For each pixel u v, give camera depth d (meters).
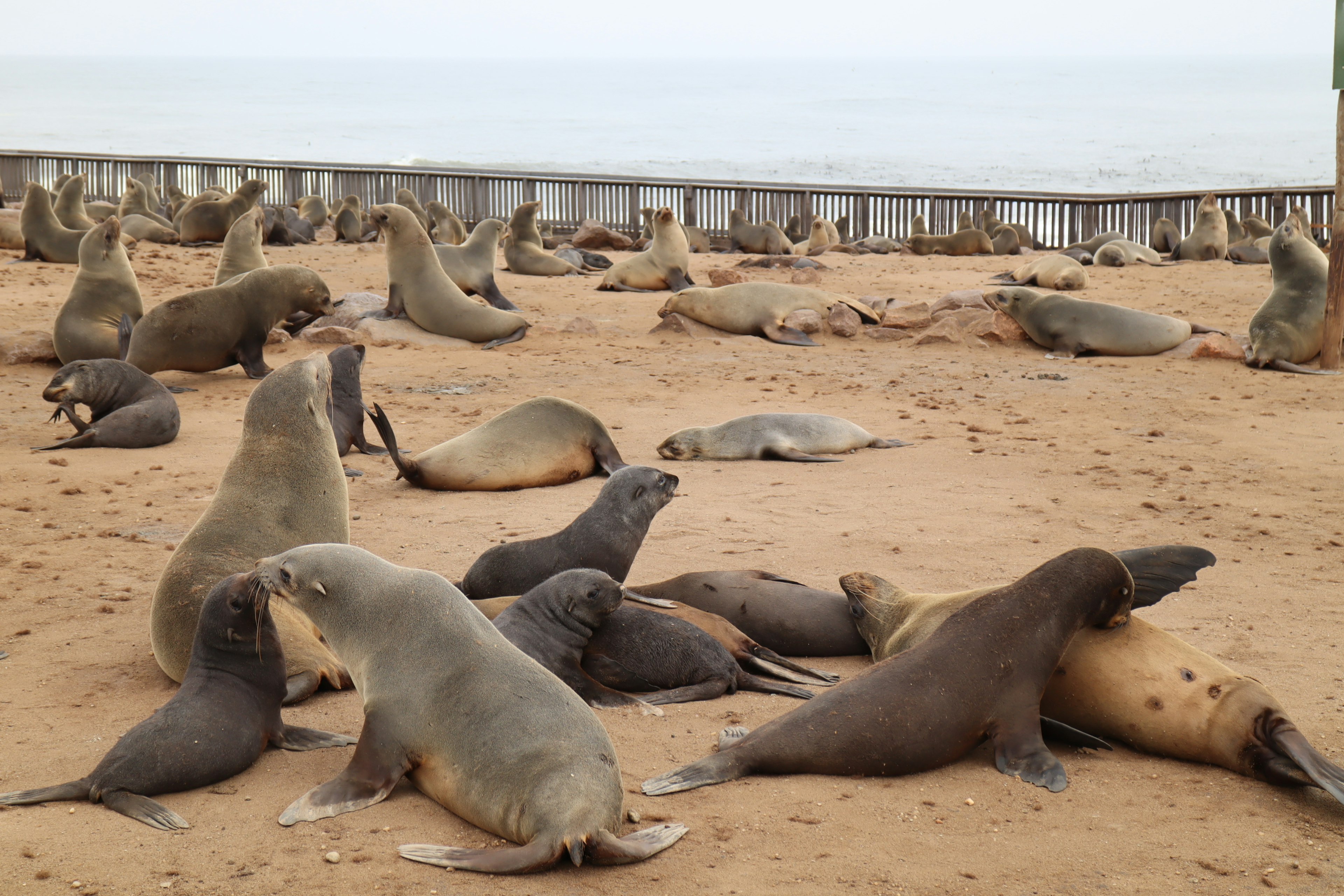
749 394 12.73
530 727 3.70
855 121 124.50
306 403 5.77
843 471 9.29
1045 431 10.91
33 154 40.38
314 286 14.27
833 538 7.27
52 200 30.44
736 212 32.66
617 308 20.05
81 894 3.27
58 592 6.25
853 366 14.71
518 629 4.86
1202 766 4.32
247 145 95.12
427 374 13.78
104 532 7.45
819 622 5.55
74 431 10.66
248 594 4.20
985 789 4.06
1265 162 75.69
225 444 10.25
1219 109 140.00
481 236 19.20
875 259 29.47
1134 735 4.42
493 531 7.46
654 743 4.43
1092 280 24.53
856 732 4.10
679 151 89.50
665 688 5.02
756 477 9.12
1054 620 4.36
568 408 9.05
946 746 4.16
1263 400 12.53
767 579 5.77
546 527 7.54
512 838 3.58
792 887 3.37
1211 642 5.47
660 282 22.66
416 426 10.88
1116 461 9.60
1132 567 4.99
